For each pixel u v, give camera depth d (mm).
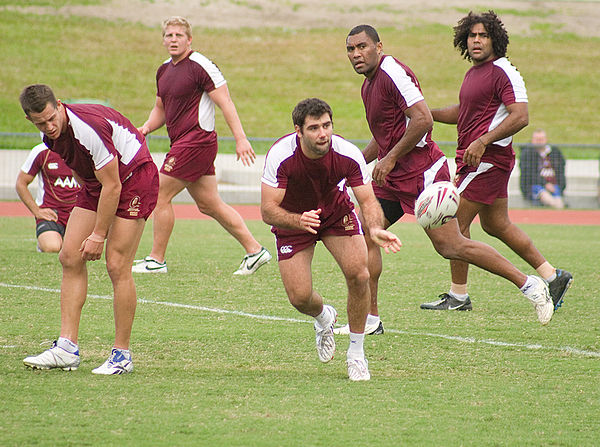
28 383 19031
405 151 25484
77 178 20781
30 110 18500
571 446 15312
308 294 20328
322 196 20047
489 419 16844
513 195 78438
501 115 28172
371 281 25438
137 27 150375
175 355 22391
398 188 26719
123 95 123875
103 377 19797
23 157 82438
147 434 15531
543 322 24844
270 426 16141
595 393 18922
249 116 121438
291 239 20594
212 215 36500
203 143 35469
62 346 20406
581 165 93875
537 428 16297
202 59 35219
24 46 135625
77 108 19422
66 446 14820
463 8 171375
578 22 168500
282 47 149125
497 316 28484
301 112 18719
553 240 52531
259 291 32562
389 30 158875
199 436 15469
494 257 25016
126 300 20219
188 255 42844
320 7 166875
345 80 136875
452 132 120250
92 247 19844
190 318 27234
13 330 24797
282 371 20875
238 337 24625
